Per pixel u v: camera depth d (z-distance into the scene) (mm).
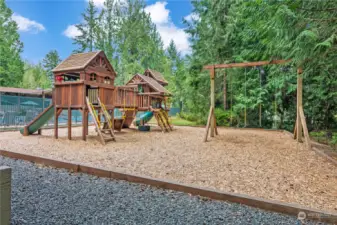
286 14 3354
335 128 10141
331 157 4539
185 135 8750
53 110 7715
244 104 12312
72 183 3012
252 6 4898
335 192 2695
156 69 31516
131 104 9875
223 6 13102
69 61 7805
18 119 11812
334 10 3443
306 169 3748
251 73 12508
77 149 5430
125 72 26078
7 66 23375
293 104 11883
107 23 31031
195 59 14586
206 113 14320
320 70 5805
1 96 14180
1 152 4676
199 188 2652
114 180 3168
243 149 5621
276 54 5246
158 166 3854
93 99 7754
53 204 2330
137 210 2217
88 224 1925
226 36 12609
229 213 2199
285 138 7898
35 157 4129
